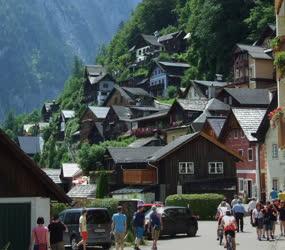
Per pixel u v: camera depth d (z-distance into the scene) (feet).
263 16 541.75
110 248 128.57
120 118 486.38
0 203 89.56
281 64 111.04
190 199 209.15
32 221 89.81
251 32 549.95
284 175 246.06
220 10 572.51
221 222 113.70
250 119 281.13
